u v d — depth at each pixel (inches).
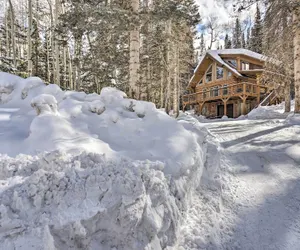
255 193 152.2
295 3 339.0
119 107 182.9
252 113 668.1
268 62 517.0
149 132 151.5
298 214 130.6
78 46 533.6
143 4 349.1
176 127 156.6
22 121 154.6
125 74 512.1
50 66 907.4
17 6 885.2
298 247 107.1
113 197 80.8
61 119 138.2
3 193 75.9
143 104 181.2
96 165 94.7
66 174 84.9
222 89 869.2
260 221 124.7
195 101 986.7
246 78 842.8
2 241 62.7
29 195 74.9
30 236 64.2
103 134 143.9
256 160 200.4
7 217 66.6
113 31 321.1
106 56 438.0
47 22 816.9
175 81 714.8
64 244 67.7
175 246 95.3
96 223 74.4
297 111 397.4
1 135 129.3
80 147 113.9
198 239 105.4
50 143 115.9
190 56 848.9
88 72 529.0
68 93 203.0
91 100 194.5
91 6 270.5
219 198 141.1
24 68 599.5
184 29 636.7
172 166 118.0
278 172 178.5
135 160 111.0
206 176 160.6
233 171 181.8
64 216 71.0
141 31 361.1
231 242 109.0
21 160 98.1
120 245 77.3
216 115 978.7
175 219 99.3
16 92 204.1
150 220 84.4
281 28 402.9
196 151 144.3
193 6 506.9
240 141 256.7
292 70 511.2
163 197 95.7
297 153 209.5
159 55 725.3
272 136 270.7
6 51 872.3
